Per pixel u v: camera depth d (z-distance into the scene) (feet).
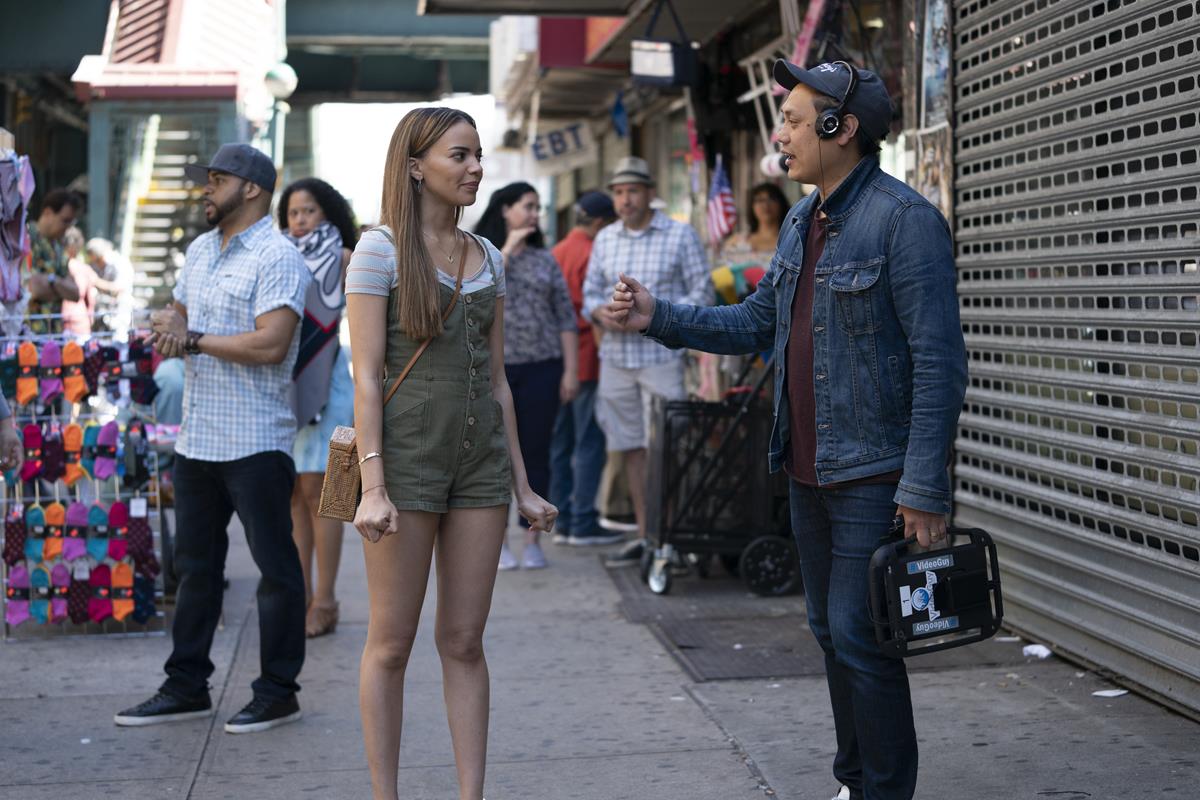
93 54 60.34
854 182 11.26
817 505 11.96
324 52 70.95
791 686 17.49
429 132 11.54
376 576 11.75
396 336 11.64
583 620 21.75
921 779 13.52
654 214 25.39
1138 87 14.92
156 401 22.99
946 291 10.81
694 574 25.22
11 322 20.42
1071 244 16.40
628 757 14.92
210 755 15.24
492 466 11.95
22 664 19.19
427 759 15.01
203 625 16.58
